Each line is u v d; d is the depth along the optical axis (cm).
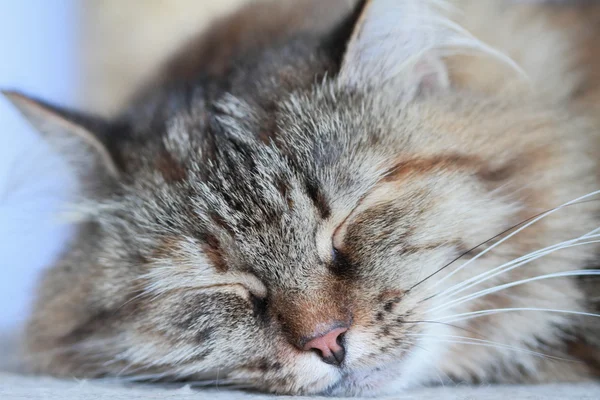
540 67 48
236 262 44
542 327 46
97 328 47
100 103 61
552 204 46
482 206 45
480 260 45
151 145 47
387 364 43
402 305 44
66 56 68
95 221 48
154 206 46
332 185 43
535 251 45
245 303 44
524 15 51
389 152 44
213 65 51
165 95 50
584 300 46
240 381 45
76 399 41
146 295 45
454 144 45
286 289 43
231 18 53
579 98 48
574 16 52
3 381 46
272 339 43
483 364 47
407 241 44
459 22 48
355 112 45
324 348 43
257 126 45
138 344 46
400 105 45
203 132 46
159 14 62
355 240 44
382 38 46
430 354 45
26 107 48
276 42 50
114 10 67
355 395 44
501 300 46
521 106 47
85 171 48
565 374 46
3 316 53
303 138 44
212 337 45
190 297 45
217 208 44
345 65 45
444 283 44
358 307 43
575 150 47
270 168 44
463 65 47
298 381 43
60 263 49
